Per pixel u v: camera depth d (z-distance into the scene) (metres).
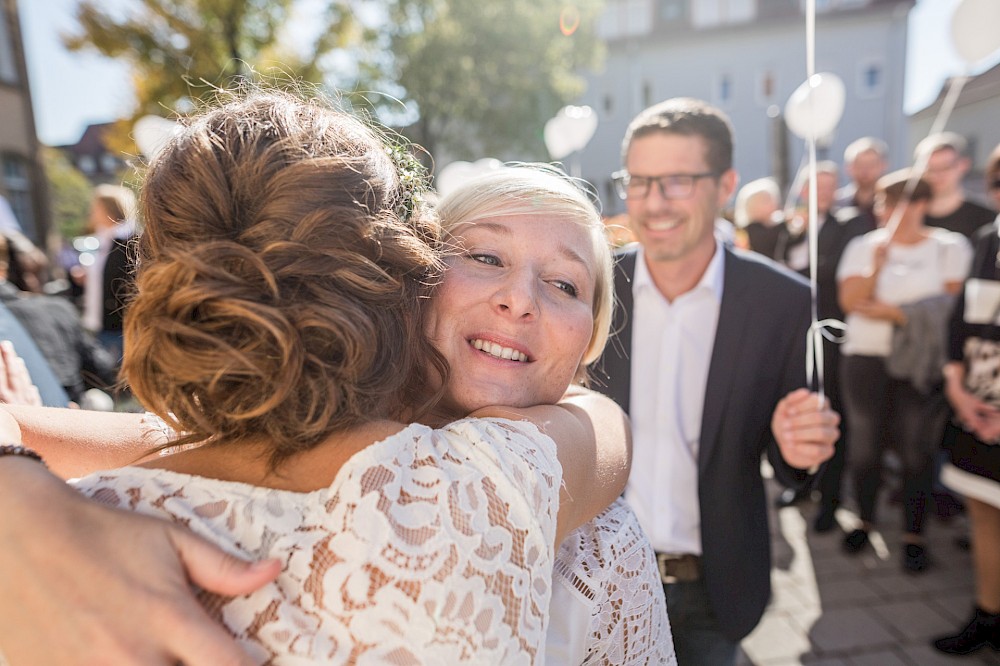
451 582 0.52
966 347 2.41
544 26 17.95
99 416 0.89
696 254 1.74
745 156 25.66
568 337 0.86
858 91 24.55
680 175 1.69
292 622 0.49
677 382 1.77
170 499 0.53
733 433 1.60
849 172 4.80
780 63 25.06
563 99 19.27
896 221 3.44
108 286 3.70
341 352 0.56
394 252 0.63
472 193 0.89
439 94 17.33
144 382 0.58
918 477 3.20
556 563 0.81
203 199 0.56
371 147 0.66
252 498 0.53
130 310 0.56
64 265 12.52
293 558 0.51
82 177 31.38
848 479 4.53
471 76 17.38
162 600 0.44
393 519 0.53
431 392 0.80
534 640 0.57
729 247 1.85
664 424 1.78
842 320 3.93
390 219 0.64
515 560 0.57
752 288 1.67
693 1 25.98
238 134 0.59
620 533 0.89
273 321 0.51
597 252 1.03
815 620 2.84
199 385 0.55
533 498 0.60
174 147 0.60
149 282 0.55
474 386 0.82
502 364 0.83
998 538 2.48
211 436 0.59
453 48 16.98
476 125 18.64
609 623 0.83
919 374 3.17
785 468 1.62
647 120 1.77
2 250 3.26
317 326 0.53
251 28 11.60
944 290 3.25
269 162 0.57
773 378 1.64
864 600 2.98
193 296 0.51
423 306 0.79
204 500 0.53
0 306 1.29
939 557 3.33
